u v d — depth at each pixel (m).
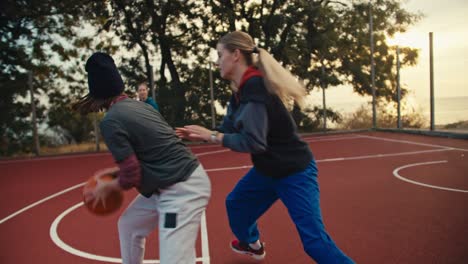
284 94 2.51
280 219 5.02
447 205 5.37
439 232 4.31
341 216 5.11
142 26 16.67
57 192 7.59
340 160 9.78
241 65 2.63
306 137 16.23
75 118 15.45
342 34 18.23
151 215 2.67
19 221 5.62
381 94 18.61
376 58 18.56
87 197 2.54
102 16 16.86
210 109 15.55
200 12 16.78
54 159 12.95
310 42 17.41
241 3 16.89
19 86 14.55
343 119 17.94
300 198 2.72
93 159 12.49
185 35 17.33
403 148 11.40
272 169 2.73
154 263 3.80
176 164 2.44
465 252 3.72
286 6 17.02
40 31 17.20
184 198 2.45
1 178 9.66
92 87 2.43
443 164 8.54
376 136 15.15
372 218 4.96
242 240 3.48
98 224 5.23
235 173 8.73
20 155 14.30
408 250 3.86
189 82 16.05
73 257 4.11
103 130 2.30
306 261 3.73
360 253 3.86
